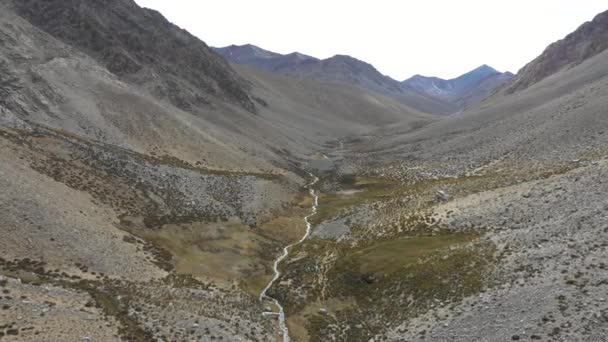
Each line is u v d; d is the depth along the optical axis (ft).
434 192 221.46
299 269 179.42
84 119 272.51
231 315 132.26
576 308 100.27
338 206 268.41
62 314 101.86
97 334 98.99
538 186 175.63
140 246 163.02
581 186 157.48
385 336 121.70
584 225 131.44
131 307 117.60
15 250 123.65
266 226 232.73
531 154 255.70
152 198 209.77
